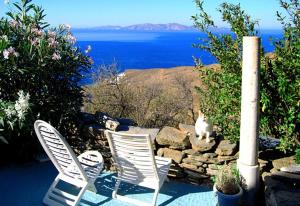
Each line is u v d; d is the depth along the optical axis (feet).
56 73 16.80
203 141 14.15
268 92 13.52
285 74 12.87
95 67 31.94
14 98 16.43
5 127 15.39
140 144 12.15
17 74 15.96
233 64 14.33
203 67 15.58
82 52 17.44
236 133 14.02
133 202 13.32
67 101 16.87
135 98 31.99
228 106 14.11
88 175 13.35
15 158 17.34
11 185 14.92
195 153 14.15
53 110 16.66
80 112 17.48
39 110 16.44
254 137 11.66
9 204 13.46
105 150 16.10
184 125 15.62
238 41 14.38
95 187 14.01
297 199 10.52
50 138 12.42
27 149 16.93
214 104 15.17
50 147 12.85
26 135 16.40
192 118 31.32
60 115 16.96
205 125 13.88
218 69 15.14
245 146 11.80
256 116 11.53
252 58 11.09
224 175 11.87
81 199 13.71
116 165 13.50
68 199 13.67
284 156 13.60
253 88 11.30
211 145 13.85
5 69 15.38
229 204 11.52
